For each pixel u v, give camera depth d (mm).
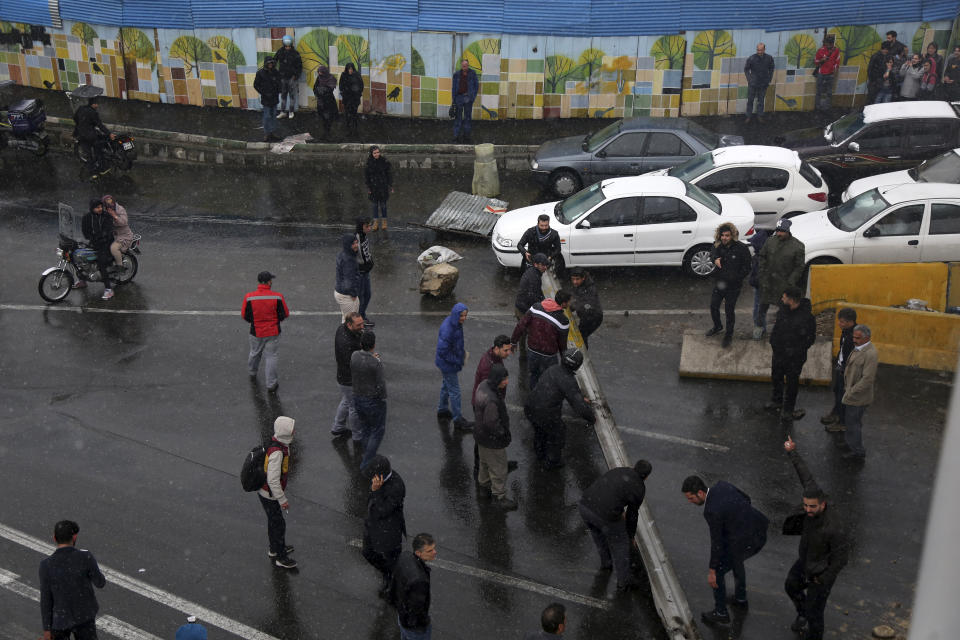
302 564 8672
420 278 14547
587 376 11078
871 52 20906
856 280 12453
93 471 10148
